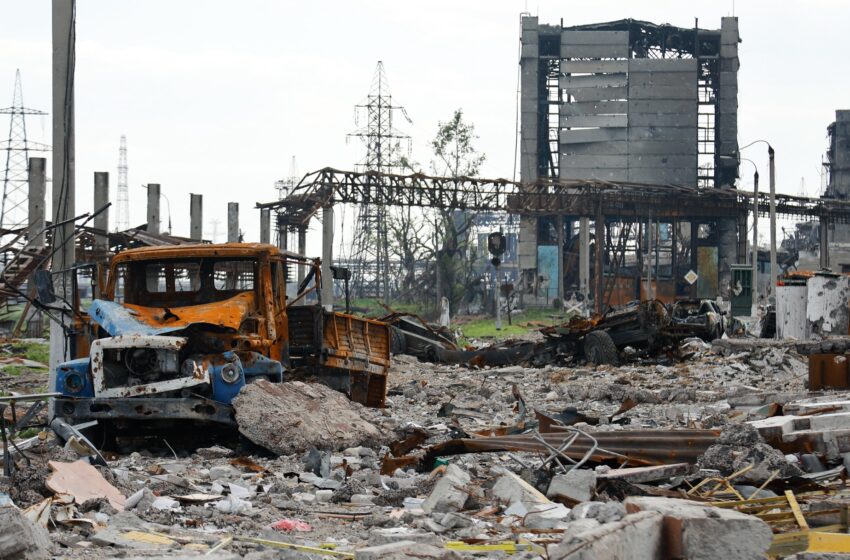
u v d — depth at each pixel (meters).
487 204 109.38
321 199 94.88
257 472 16.58
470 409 29.16
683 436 16.38
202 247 21.98
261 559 9.77
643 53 157.50
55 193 24.83
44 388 33.94
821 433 17.11
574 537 8.34
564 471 14.87
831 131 192.12
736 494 13.95
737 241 136.00
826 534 10.62
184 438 20.25
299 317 24.84
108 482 14.10
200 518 12.66
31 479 13.45
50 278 21.72
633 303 49.50
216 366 19.22
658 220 131.75
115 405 18.84
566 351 48.81
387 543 10.70
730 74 152.38
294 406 18.91
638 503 9.48
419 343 53.94
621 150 150.38
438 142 150.00
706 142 154.12
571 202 120.31
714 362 43.53
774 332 59.50
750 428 16.22
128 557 9.62
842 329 49.00
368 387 28.50
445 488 13.48
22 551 9.78
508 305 107.81
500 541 11.15
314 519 12.91
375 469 16.78
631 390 31.75
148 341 18.94
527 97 150.00
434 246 146.88
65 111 24.97
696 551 8.78
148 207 60.78
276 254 22.34
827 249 142.25
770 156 73.19
